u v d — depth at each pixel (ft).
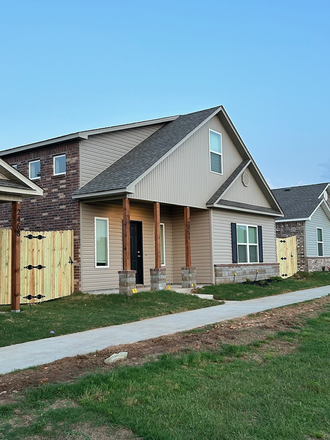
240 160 67.46
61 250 45.27
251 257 67.15
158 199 49.73
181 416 16.16
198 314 37.83
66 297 44.62
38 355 24.03
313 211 87.10
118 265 51.75
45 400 17.47
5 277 40.45
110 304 41.11
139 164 49.80
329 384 20.04
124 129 54.95
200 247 58.65
